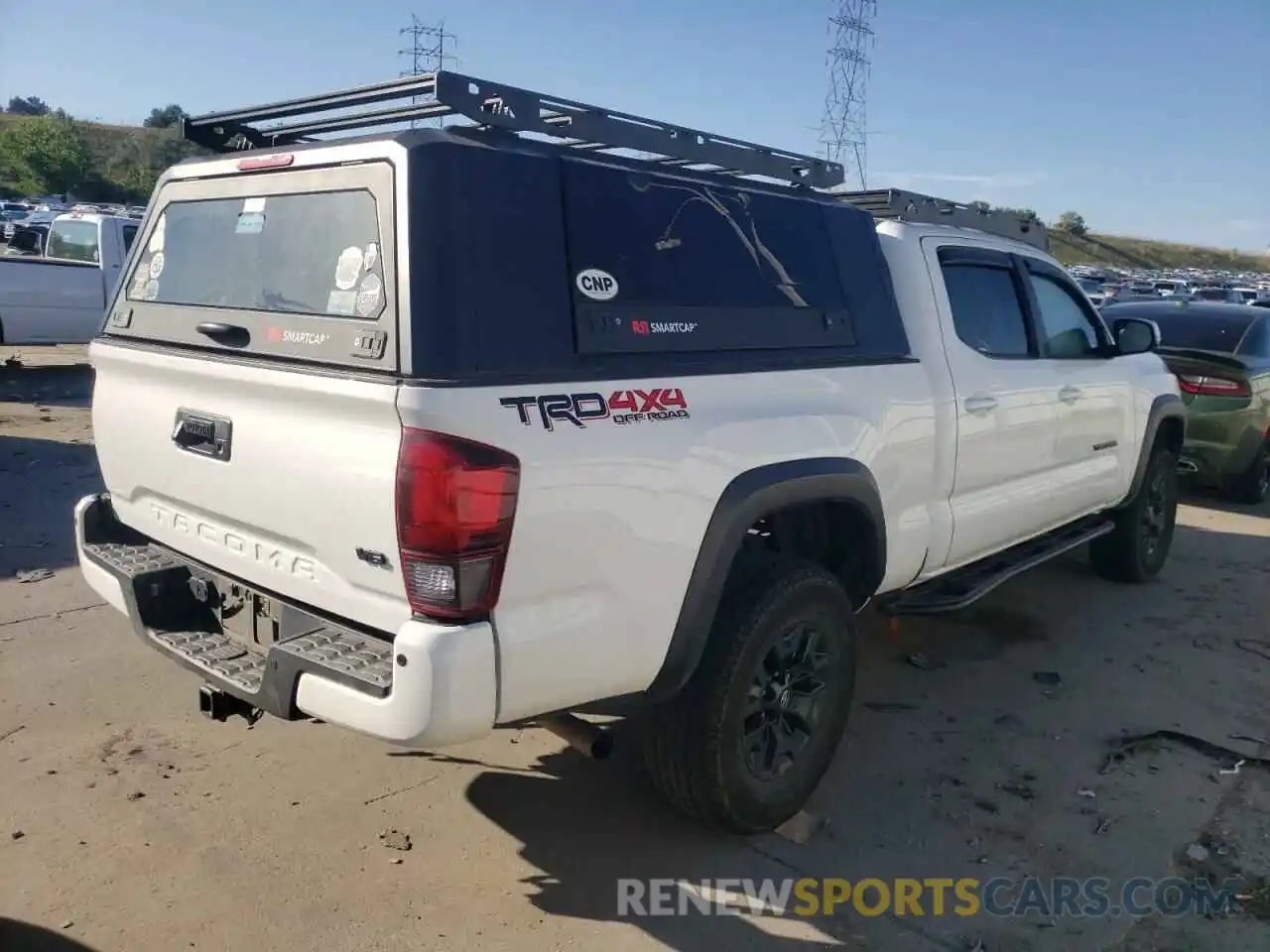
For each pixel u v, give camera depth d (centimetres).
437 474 249
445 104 284
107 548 364
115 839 336
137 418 344
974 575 480
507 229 275
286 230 301
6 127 7825
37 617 516
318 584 285
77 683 444
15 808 350
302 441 278
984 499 469
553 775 392
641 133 334
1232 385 890
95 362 363
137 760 386
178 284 345
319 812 358
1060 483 530
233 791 369
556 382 273
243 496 301
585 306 288
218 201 332
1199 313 975
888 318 404
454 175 267
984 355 461
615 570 286
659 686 309
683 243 323
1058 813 381
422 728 252
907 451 403
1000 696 484
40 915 298
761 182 378
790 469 335
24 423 1023
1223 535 820
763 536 398
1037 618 597
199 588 339
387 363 259
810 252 374
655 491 293
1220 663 534
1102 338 577
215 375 300
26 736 399
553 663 275
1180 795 397
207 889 314
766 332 345
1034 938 311
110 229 1345
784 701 346
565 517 271
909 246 430
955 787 397
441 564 253
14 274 1263
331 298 282
